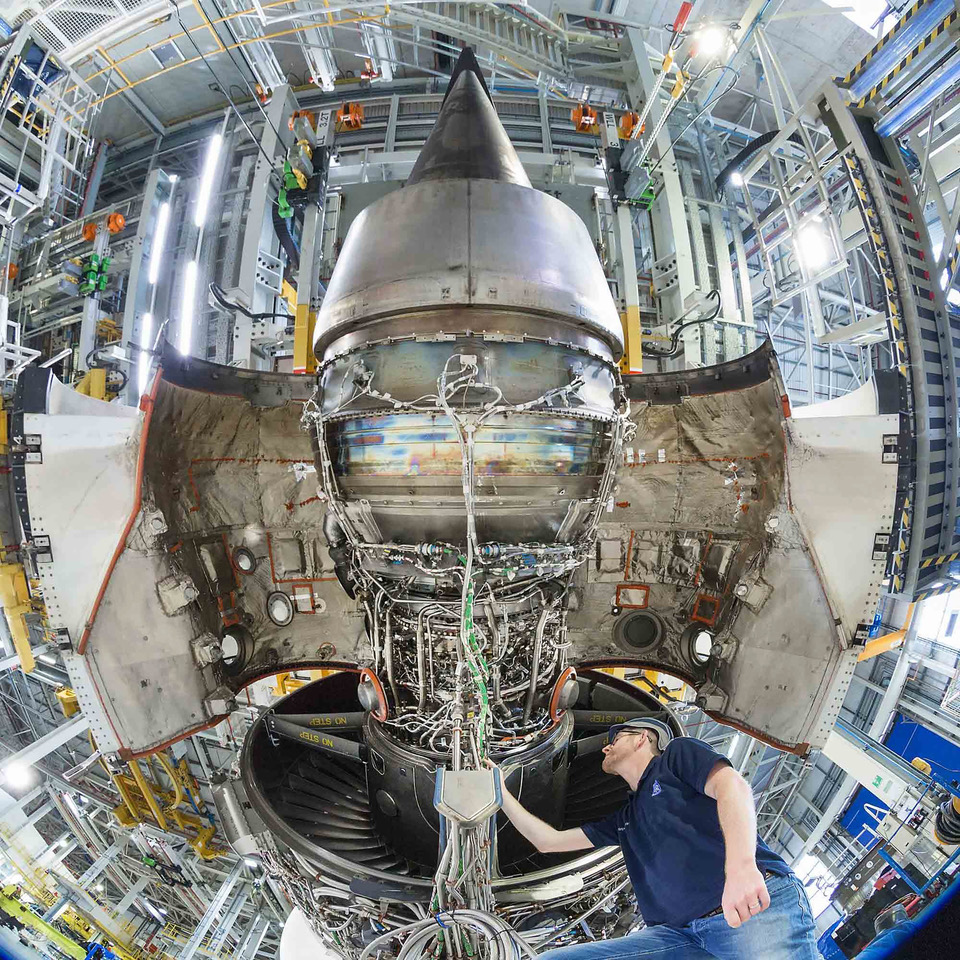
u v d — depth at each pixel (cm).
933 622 1023
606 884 331
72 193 1202
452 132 425
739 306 962
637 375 528
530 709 373
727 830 197
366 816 429
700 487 544
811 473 446
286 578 551
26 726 1345
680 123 1061
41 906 1152
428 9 1016
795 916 205
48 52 890
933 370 630
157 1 812
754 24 827
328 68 1060
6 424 696
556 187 869
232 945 1308
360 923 348
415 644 376
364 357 338
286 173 820
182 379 443
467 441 302
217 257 966
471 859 265
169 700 434
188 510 480
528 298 331
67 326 1172
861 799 1073
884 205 664
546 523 342
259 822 391
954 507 638
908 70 659
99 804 1268
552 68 1028
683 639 564
